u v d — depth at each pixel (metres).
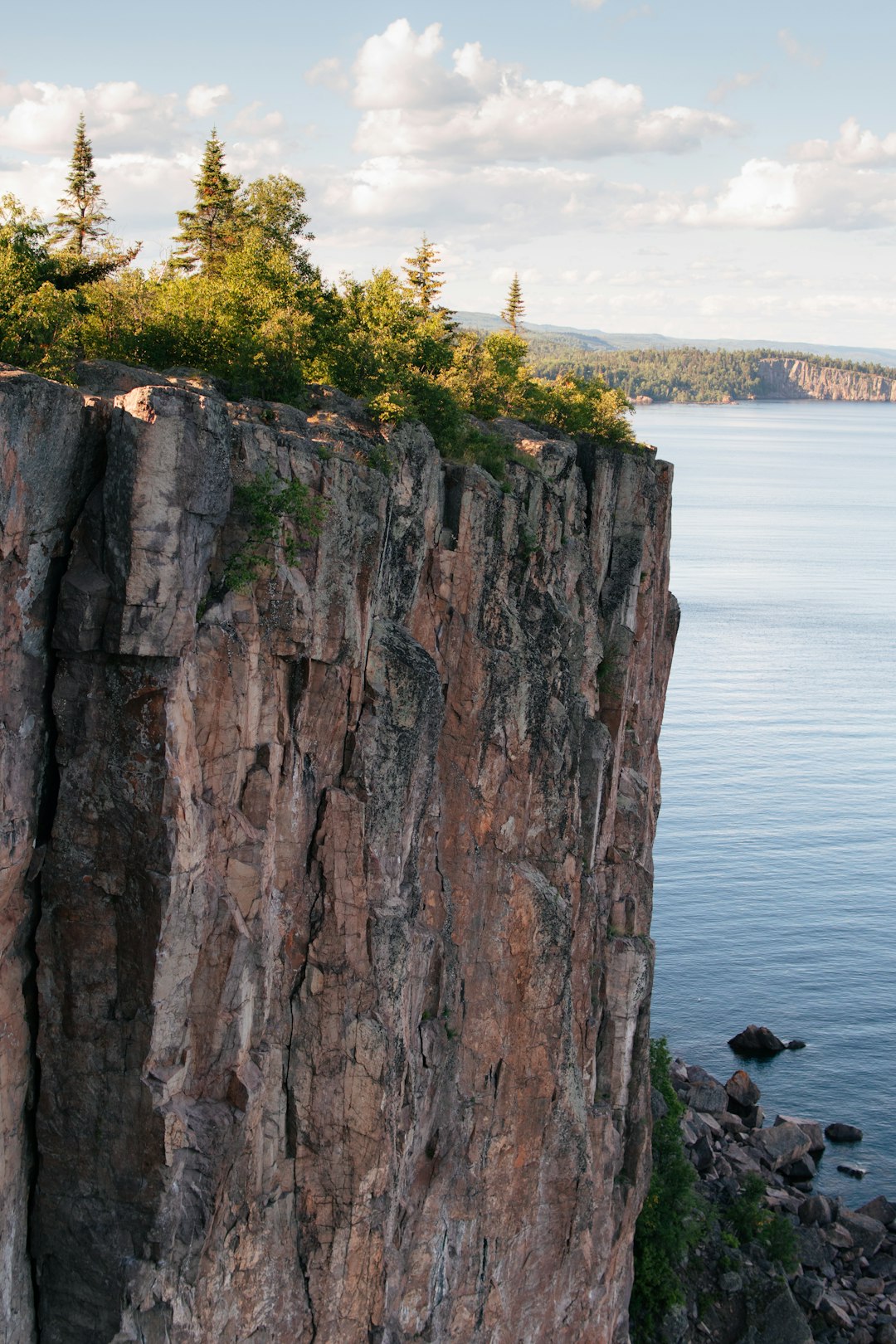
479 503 49.50
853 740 185.25
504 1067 53.00
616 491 70.69
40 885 33.84
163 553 31.91
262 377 49.47
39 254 49.97
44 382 30.03
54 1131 34.78
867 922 127.31
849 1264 82.94
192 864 34.03
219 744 35.72
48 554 31.69
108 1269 34.84
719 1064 105.44
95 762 33.03
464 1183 51.44
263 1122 40.31
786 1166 92.25
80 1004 34.12
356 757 41.34
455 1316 51.94
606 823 66.50
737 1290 74.94
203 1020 36.00
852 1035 108.94
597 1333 63.56
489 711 50.56
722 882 135.38
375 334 63.34
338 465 38.84
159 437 31.34
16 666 31.55
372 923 41.53
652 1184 75.50
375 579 41.66
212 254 76.50
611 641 69.44
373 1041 41.53
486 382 75.19
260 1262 40.03
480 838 51.53
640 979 68.19
